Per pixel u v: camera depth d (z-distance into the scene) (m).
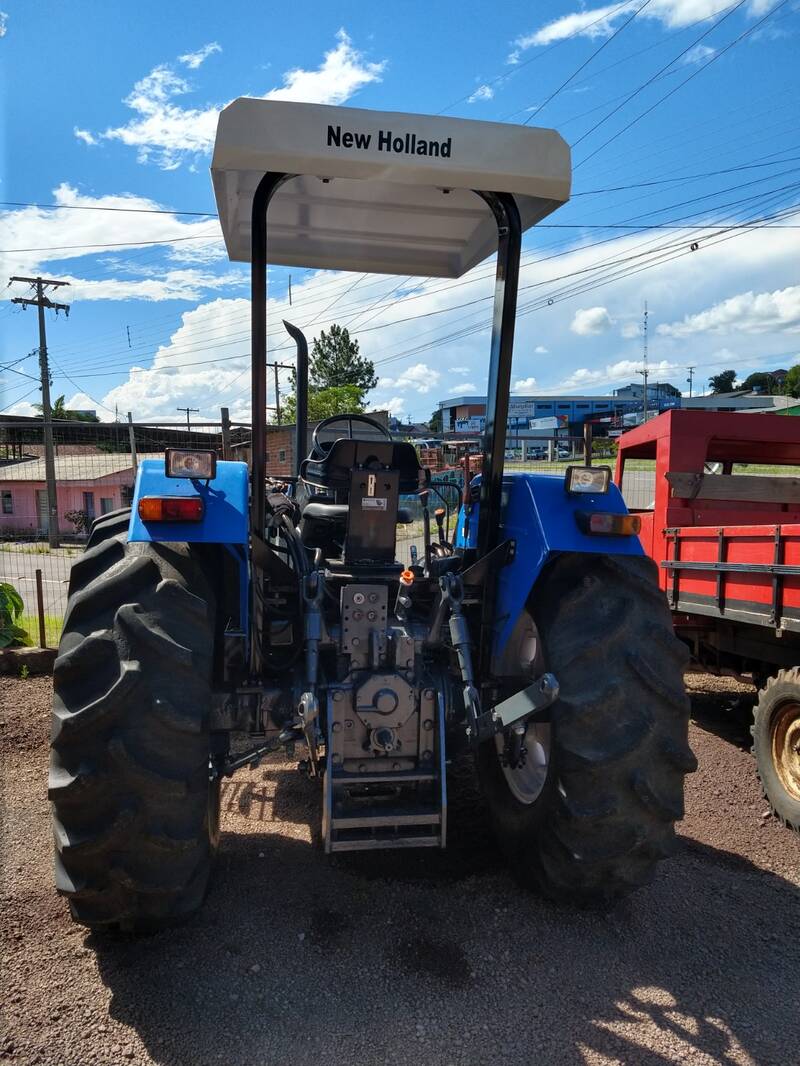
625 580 2.72
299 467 3.63
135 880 2.30
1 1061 2.09
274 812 3.66
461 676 3.01
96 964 2.50
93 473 22.48
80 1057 2.11
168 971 2.46
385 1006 2.33
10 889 2.94
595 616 2.64
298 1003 2.33
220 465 2.82
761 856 3.43
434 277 4.03
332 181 2.97
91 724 2.21
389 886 3.00
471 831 3.48
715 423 5.48
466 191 3.06
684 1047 2.19
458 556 3.29
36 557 15.87
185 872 2.37
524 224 3.13
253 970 2.47
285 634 3.16
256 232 2.59
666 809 2.52
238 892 2.94
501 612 2.95
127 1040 2.17
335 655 2.94
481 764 3.37
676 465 5.42
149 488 2.64
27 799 3.80
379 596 2.78
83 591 2.40
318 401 34.56
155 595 2.39
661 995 2.41
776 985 2.48
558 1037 2.22
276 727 2.80
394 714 2.72
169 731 2.26
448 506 4.36
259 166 2.38
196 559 2.57
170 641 2.29
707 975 2.52
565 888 2.71
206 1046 2.16
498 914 2.82
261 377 2.67
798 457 6.19
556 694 2.42
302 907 2.85
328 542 3.30
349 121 2.39
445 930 2.72
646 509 5.81
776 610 3.93
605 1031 2.25
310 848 3.31
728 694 6.03
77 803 2.23
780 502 5.64
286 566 2.89
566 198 2.57
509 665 3.01
